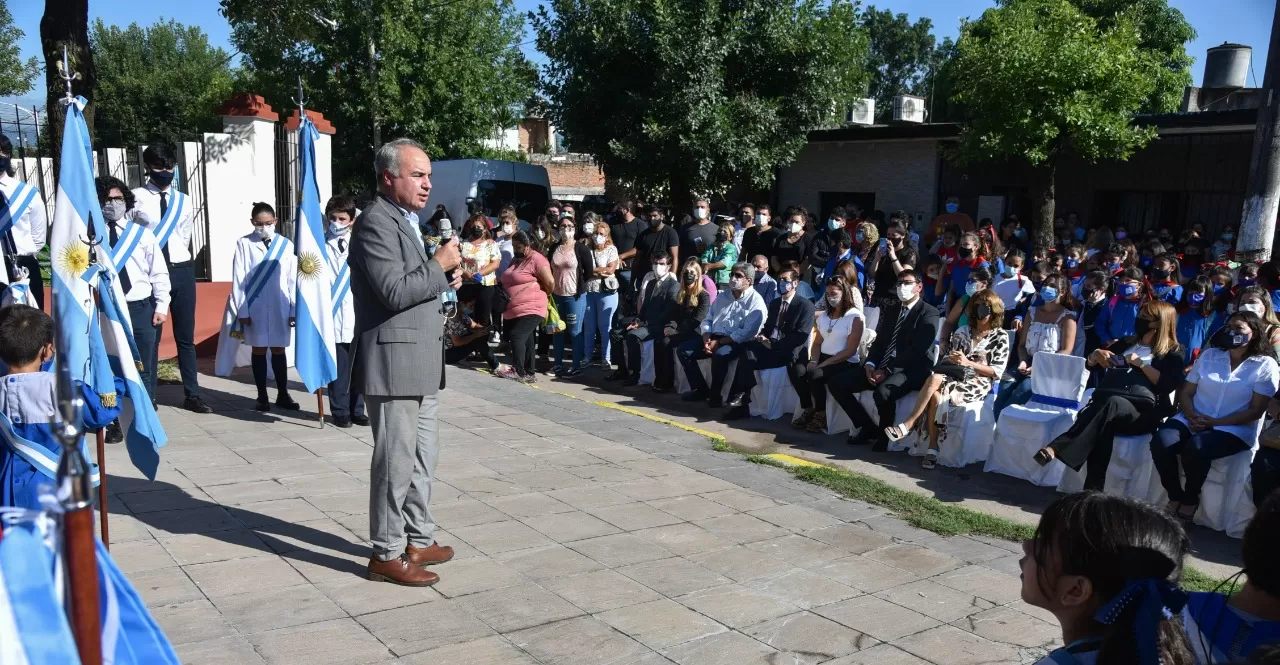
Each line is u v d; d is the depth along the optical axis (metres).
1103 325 7.78
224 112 10.09
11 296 5.89
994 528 5.56
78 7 9.70
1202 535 5.81
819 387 8.11
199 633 3.64
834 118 17.27
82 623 1.33
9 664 1.32
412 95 22.70
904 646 3.92
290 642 3.62
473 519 5.22
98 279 4.73
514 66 24.55
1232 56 19.06
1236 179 14.80
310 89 22.23
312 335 6.85
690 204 16.73
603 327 10.71
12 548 1.42
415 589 4.21
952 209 15.18
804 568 4.77
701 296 9.56
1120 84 12.52
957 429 7.16
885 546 5.16
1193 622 1.95
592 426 7.73
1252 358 5.84
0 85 35.22
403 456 4.16
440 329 4.21
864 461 7.31
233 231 10.10
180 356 7.24
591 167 32.69
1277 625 1.88
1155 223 16.12
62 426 1.38
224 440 6.54
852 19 16.52
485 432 7.29
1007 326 9.05
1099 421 6.21
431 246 7.19
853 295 8.17
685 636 3.91
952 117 25.58
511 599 4.16
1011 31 12.80
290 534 4.77
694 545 5.00
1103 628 1.92
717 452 7.10
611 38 15.71
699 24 15.43
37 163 15.19
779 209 20.91
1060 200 17.30
